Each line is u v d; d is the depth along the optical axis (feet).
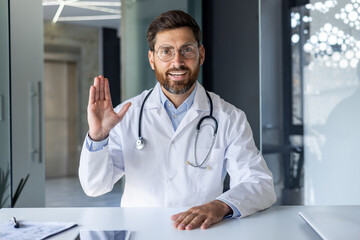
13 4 8.62
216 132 4.50
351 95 8.16
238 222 3.22
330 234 2.59
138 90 10.59
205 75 10.55
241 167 4.26
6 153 8.30
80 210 3.58
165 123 4.56
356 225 2.81
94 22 19.20
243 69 10.28
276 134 8.77
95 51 20.79
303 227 3.04
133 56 10.67
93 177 4.11
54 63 20.98
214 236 2.82
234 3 10.34
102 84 3.85
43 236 2.76
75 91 21.43
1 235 2.80
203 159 4.46
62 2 14.79
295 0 8.62
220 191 4.49
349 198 8.21
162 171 4.47
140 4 10.62
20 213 3.48
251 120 10.22
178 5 10.37
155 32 4.12
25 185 8.73
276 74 8.77
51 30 19.69
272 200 3.79
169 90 4.24
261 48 8.79
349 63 8.19
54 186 18.43
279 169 8.75
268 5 8.77
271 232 2.91
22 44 8.75
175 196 4.41
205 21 10.57
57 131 21.29
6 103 8.32
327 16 8.37
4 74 8.33
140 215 3.39
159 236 2.82
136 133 4.57
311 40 8.52
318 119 8.46
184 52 4.09
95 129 3.84
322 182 8.43
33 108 8.87
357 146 8.10
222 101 4.80
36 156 8.89
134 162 4.50
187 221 3.07
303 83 8.60
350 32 8.20
